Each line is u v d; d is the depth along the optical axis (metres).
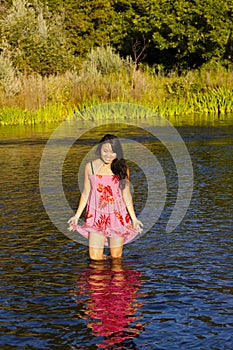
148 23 39.50
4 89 28.52
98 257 7.89
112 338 5.66
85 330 5.83
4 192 12.16
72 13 41.38
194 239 8.66
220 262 7.64
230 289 6.75
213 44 37.94
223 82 32.84
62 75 31.27
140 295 6.62
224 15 37.44
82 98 29.27
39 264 7.70
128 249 8.29
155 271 7.37
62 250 8.27
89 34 41.91
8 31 33.94
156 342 5.57
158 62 40.81
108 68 33.44
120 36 41.38
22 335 5.76
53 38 34.41
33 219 9.95
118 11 44.19
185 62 39.66
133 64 36.88
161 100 30.67
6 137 22.02
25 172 14.55
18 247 8.42
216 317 6.05
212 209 10.38
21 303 6.48
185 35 37.62
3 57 31.73
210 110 31.19
